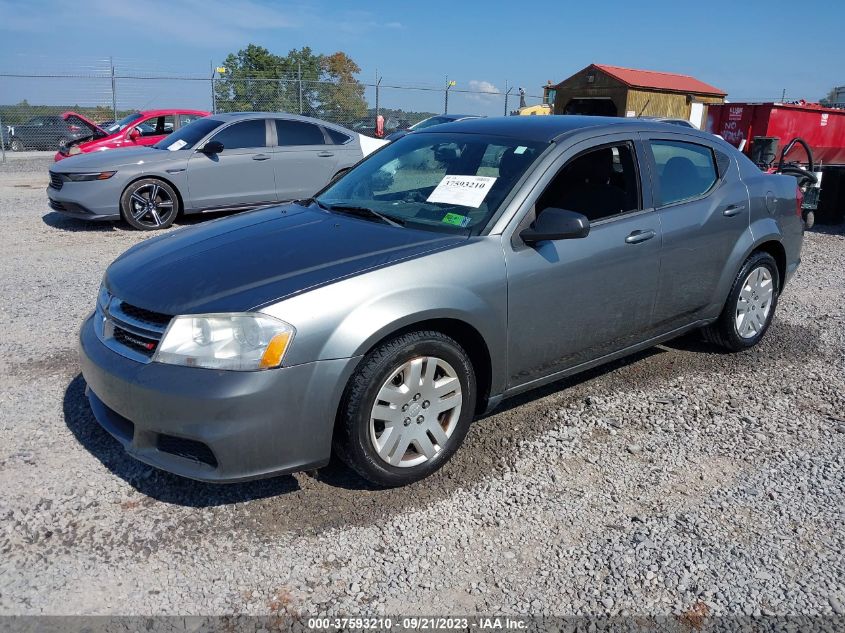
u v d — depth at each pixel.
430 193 3.75
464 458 3.48
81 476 3.24
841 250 8.88
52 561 2.68
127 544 2.79
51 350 4.78
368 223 3.60
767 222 4.72
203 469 2.83
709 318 4.58
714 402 4.17
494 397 3.49
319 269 3.02
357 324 2.86
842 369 4.70
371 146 10.93
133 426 3.04
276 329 2.75
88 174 8.91
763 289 4.88
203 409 2.71
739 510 3.09
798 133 15.60
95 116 24.08
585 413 3.99
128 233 9.12
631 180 3.99
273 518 2.97
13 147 23.59
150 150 9.65
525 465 3.43
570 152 3.70
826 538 2.90
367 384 2.93
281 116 10.16
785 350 5.04
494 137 3.96
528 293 3.41
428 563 2.72
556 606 2.51
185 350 2.78
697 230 4.20
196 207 9.55
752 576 2.66
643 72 25.72
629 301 3.93
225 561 2.71
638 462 3.48
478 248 3.27
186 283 3.02
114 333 3.11
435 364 3.14
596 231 3.70
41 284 6.52
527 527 2.95
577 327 3.71
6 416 3.79
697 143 4.46
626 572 2.68
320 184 10.41
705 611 2.49
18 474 3.23
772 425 3.89
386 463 3.07
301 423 2.83
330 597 2.53
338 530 2.90
